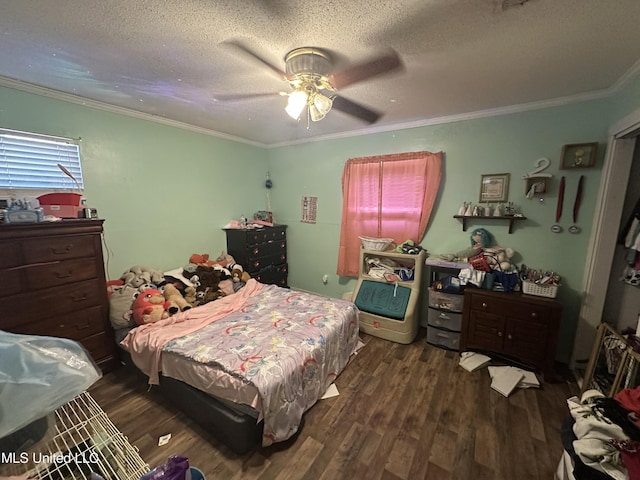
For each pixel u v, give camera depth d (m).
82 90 2.06
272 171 4.10
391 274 2.99
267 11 1.15
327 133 3.38
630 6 1.10
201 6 1.12
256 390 1.42
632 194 1.99
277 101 2.27
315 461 1.47
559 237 2.33
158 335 1.91
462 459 1.48
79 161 2.28
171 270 2.96
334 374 2.11
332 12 1.16
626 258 1.99
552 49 1.45
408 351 2.58
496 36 1.33
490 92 2.05
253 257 3.48
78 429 0.84
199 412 1.64
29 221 1.74
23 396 0.62
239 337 1.89
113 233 2.53
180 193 3.04
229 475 1.39
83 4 1.11
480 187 2.60
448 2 1.10
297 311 2.36
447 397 1.95
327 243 3.72
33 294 1.76
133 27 1.27
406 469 1.42
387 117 2.70
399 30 1.29
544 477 1.38
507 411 1.82
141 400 1.89
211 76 1.80
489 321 2.33
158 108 2.47
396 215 3.06
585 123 2.13
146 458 1.47
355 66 1.64
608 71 1.70
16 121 1.95
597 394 1.33
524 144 2.38
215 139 3.35
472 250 2.58
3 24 1.24
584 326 2.19
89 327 2.04
